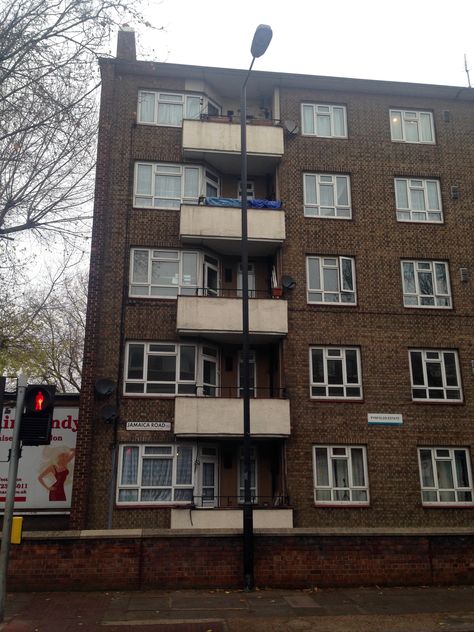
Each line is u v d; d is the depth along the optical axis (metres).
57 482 17.33
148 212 18.94
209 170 20.03
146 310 18.02
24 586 10.88
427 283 19.34
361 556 11.74
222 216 18.52
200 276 18.69
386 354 18.33
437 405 17.97
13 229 13.80
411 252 19.48
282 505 16.42
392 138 20.73
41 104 12.67
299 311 18.36
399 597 10.73
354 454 17.38
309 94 20.77
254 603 10.20
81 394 16.70
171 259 18.69
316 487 16.92
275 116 20.41
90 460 16.34
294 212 19.34
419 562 11.84
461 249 19.77
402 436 17.55
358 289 18.86
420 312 18.88
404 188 20.27
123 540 11.31
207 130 19.36
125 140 19.47
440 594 10.98
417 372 18.38
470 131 21.16
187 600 10.37
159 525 16.12
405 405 17.88
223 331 17.50
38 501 17.11
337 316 18.48
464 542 12.09
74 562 11.09
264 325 17.72
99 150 18.92
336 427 17.41
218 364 18.59
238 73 20.33
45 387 9.04
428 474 17.42
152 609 9.73
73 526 15.56
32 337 25.02
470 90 21.23
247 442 12.06
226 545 11.55
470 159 20.84
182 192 19.38
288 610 9.77
